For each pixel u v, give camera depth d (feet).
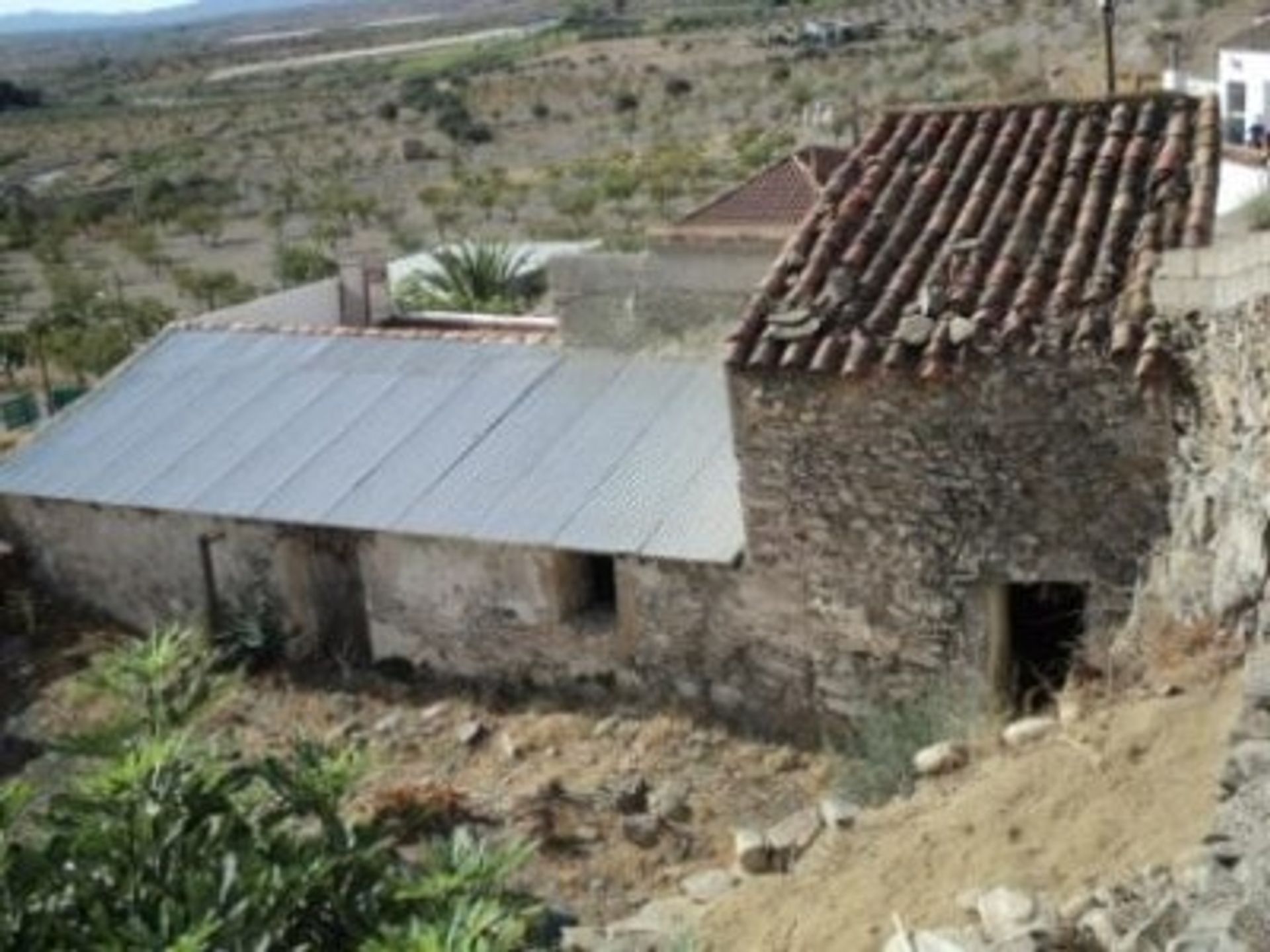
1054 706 41.29
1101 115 49.16
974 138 50.06
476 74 491.72
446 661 54.80
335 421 61.31
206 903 24.41
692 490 52.24
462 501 54.19
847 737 47.03
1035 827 32.19
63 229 267.18
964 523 43.98
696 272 60.08
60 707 56.34
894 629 45.68
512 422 58.54
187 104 538.06
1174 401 41.11
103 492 60.39
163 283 212.43
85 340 150.71
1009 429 42.86
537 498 53.47
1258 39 148.56
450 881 25.18
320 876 25.49
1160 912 24.80
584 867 44.11
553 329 74.08
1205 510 39.01
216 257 232.73
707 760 48.03
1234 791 25.71
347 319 83.82
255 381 65.72
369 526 54.03
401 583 54.80
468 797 48.06
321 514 55.26
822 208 49.29
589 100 386.93
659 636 50.19
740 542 48.60
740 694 49.14
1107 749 34.01
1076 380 41.91
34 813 32.01
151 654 29.63
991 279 44.42
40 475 62.80
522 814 46.50
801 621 47.19
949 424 43.42
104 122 487.61
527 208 245.65
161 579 60.34
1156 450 41.57
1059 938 26.73
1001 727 40.27
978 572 44.11
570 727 50.88
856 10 485.15
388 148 354.54
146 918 25.09
